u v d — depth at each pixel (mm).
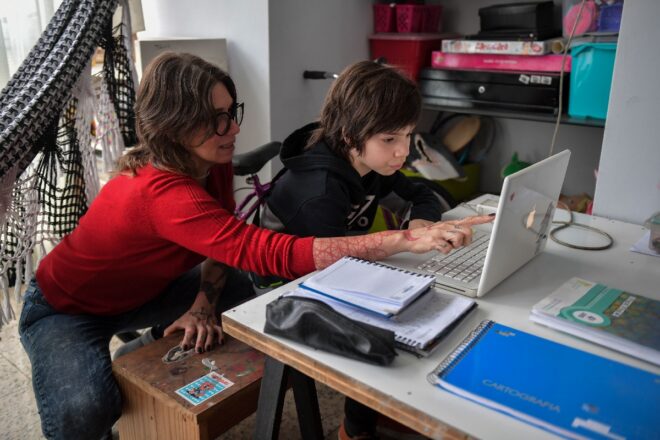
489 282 1034
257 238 1175
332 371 820
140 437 1275
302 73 2414
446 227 1134
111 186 1313
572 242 1315
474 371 790
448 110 2395
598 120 2057
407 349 852
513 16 2270
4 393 1737
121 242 1310
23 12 2242
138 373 1201
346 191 1371
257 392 1191
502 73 2266
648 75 1379
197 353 1279
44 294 1403
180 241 1221
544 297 1045
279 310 898
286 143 1425
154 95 1183
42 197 1684
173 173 1241
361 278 1011
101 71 1936
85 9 1754
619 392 750
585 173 2518
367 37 2654
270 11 2211
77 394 1224
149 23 2629
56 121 1668
